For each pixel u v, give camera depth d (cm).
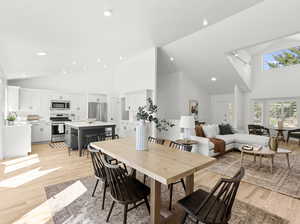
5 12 221
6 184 254
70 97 628
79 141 411
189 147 355
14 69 422
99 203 204
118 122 700
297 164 365
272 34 363
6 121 438
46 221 171
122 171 152
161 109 815
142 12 238
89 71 648
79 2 207
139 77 561
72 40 322
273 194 235
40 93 568
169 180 126
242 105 752
